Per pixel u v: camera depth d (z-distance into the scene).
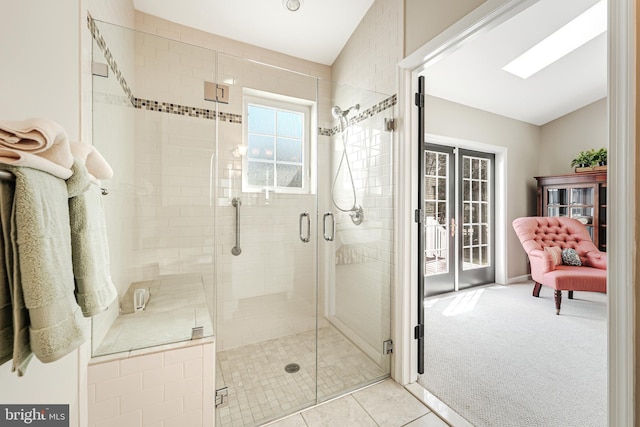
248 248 2.06
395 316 1.82
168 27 2.07
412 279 1.80
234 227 2.01
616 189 0.82
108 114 1.33
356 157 2.06
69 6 0.95
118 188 1.45
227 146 1.97
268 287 2.12
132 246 1.61
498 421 1.45
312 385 1.75
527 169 4.21
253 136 2.06
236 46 2.32
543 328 2.58
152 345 1.23
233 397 1.62
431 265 3.59
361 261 2.04
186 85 1.80
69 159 0.62
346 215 2.12
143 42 1.66
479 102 3.58
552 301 3.30
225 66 1.93
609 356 0.85
